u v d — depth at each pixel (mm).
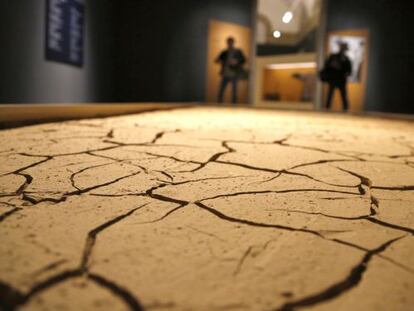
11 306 644
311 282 754
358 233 1010
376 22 7914
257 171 1687
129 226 1000
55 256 812
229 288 721
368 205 1250
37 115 3146
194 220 1062
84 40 5645
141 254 841
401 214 1171
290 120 4621
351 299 707
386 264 842
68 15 5121
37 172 1532
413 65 7832
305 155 2117
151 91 7465
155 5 7289
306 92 10734
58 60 4973
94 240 903
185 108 6215
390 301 703
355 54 8078
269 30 13305
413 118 5777
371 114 6348
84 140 2365
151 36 7320
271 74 11242
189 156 1960
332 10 8141
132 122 3566
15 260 786
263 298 694
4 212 1066
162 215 1094
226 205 1201
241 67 8055
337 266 823
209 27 7969
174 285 722
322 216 1130
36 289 689
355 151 2350
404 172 1780
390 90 8023
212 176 1569
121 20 6754
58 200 1196
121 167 1671
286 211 1163
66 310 633
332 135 3178
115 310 640
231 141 2529
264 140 2646
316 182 1532
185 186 1403
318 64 8305
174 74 7715
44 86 4746
